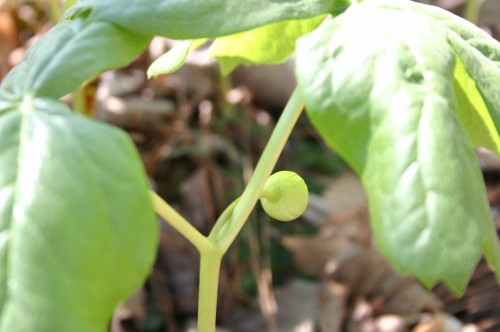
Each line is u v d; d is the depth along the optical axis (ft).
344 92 0.90
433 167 0.85
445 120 0.88
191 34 0.96
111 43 0.97
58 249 0.81
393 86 0.89
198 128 2.86
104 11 0.98
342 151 0.89
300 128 2.97
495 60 1.03
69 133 0.86
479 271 2.50
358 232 2.56
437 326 2.32
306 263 2.48
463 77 1.11
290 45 1.29
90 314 0.81
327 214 2.63
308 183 2.76
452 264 0.81
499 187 2.80
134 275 0.83
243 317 2.32
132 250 0.83
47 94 0.92
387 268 2.46
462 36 1.01
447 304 2.43
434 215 0.83
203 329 1.15
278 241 2.51
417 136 0.86
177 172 2.70
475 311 2.40
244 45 1.30
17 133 0.87
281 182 1.15
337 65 0.91
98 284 0.81
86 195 0.83
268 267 2.43
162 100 2.95
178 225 1.09
